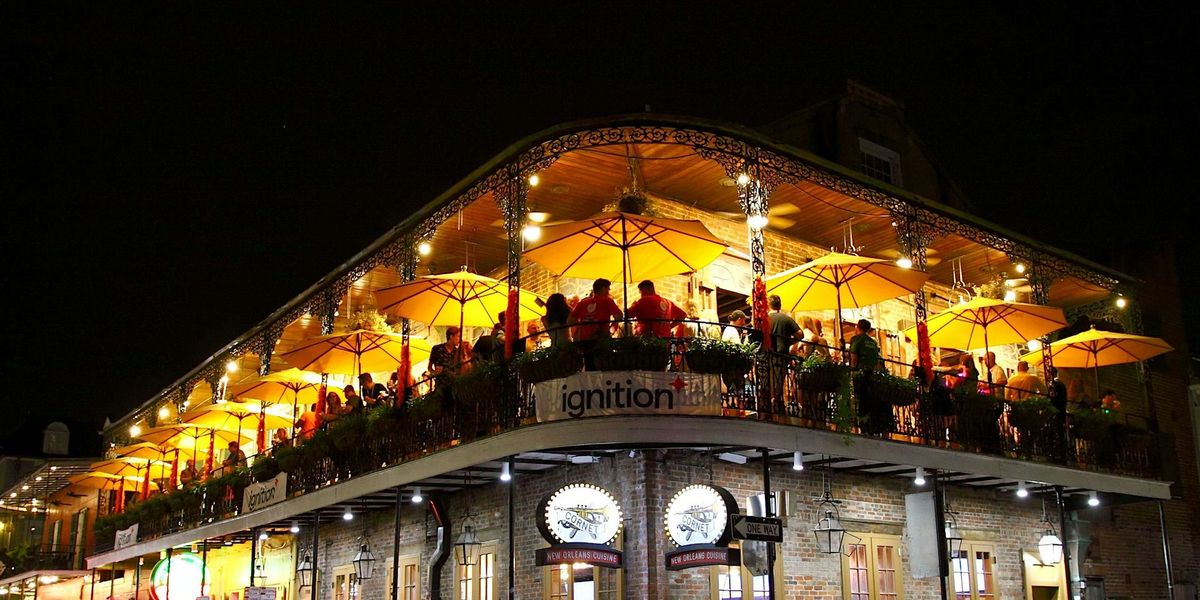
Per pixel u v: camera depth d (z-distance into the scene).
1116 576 19.52
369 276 19.56
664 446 12.85
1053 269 18.45
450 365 14.48
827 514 14.70
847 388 13.51
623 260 12.63
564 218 16.45
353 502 17.69
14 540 45.78
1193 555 21.41
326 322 18.72
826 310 17.42
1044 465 16.25
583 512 13.18
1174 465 18.97
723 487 14.38
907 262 15.74
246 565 24.56
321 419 17.84
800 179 14.51
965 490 17.44
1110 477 17.44
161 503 24.45
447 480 15.63
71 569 36.22
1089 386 20.98
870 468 15.55
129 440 31.84
